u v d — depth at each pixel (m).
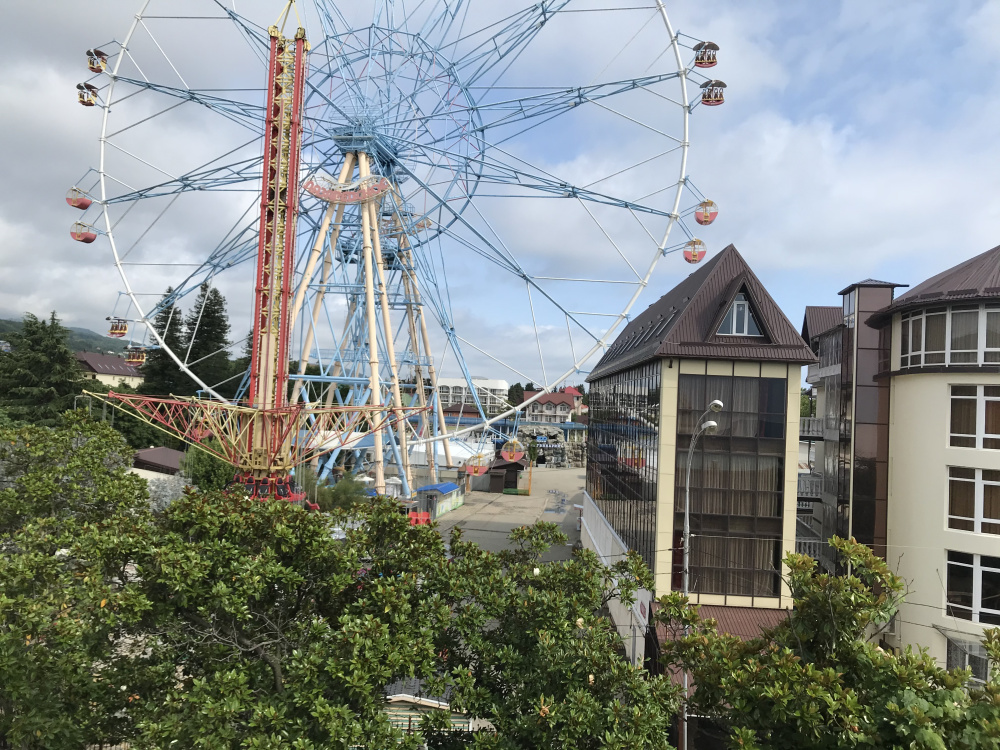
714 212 35.41
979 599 23.48
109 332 41.53
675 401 27.30
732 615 26.44
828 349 36.22
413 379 60.25
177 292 40.88
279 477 31.42
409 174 43.16
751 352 27.03
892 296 28.53
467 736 13.31
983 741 9.17
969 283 24.19
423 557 14.33
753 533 27.11
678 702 13.45
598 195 37.78
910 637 25.08
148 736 11.15
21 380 64.50
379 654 11.53
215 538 13.84
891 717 9.86
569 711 11.33
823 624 11.90
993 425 23.41
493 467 81.44
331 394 51.16
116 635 13.64
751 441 27.25
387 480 54.66
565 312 35.91
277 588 13.74
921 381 25.50
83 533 15.55
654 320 39.94
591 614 13.68
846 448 29.67
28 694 12.38
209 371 85.12
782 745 10.81
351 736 10.66
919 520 25.34
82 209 39.84
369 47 44.62
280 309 32.03
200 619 13.23
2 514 20.69
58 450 24.83
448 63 41.88
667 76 36.22
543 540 16.25
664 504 27.30
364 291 45.88
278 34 32.12
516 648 13.64
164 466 51.44
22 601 12.81
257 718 10.96
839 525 30.25
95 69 38.62
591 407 51.34
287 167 31.97
